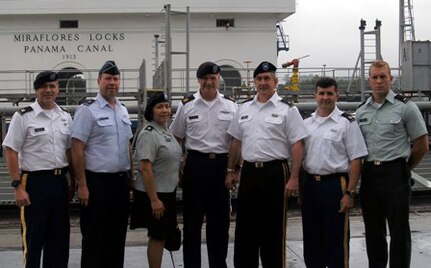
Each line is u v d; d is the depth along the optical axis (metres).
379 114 5.98
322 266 6.10
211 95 6.40
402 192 5.91
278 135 6.02
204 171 6.38
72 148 5.91
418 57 16.02
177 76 26.48
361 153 5.91
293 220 9.95
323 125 6.00
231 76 26.91
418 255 7.48
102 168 5.98
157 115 6.16
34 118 5.84
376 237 6.11
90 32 26.75
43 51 26.67
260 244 6.19
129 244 8.29
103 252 6.11
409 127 5.93
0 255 7.68
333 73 20.17
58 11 25.92
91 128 5.95
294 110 6.02
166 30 10.81
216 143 6.40
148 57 26.83
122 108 6.23
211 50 26.84
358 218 9.98
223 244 6.53
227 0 26.14
